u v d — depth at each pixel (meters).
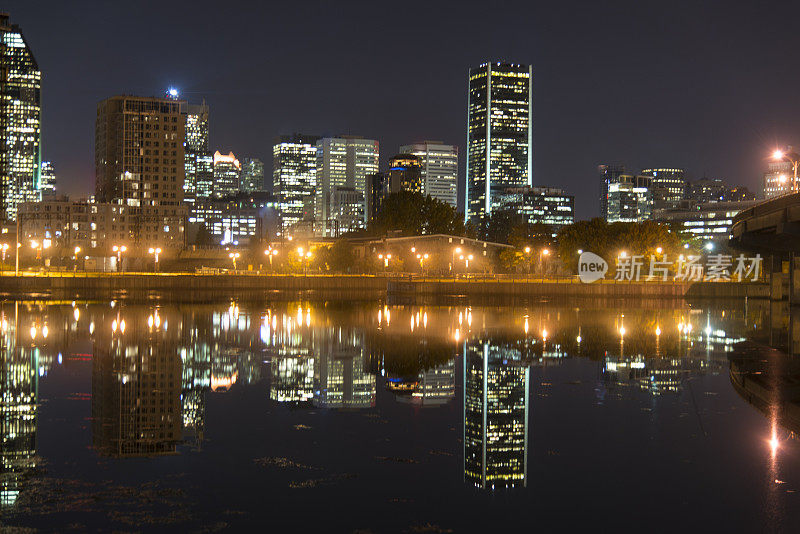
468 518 17.53
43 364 41.28
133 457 22.31
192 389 34.31
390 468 21.53
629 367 43.06
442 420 28.25
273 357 46.41
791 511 18.17
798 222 72.94
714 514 17.86
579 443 24.72
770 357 48.12
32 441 24.05
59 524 16.70
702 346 54.69
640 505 18.53
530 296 150.12
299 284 164.88
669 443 24.70
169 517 17.22
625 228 176.50
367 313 90.81
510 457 22.89
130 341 53.41
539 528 16.95
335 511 17.84
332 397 32.97
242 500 18.50
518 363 44.47
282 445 24.05
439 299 133.62
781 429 26.83
